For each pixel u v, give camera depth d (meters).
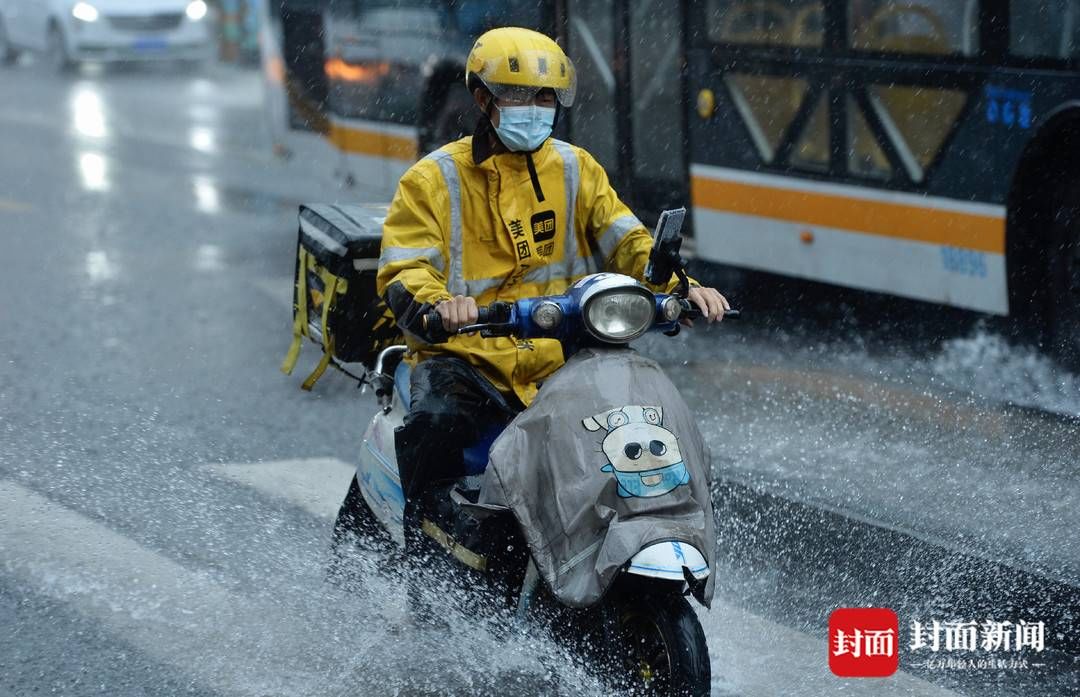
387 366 13.00
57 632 12.60
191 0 66.25
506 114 11.00
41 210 35.88
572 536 9.88
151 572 13.91
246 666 11.93
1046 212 19.64
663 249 10.77
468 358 11.45
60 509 15.66
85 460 17.41
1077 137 19.28
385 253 11.23
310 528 15.18
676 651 9.77
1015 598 13.01
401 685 11.54
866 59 21.58
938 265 20.92
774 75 23.12
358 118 33.28
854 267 22.25
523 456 10.20
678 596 10.05
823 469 16.38
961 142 20.28
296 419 19.23
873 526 14.25
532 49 11.01
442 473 11.46
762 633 12.73
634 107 26.61
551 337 10.45
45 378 21.16
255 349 22.92
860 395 19.56
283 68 36.53
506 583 10.98
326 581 13.44
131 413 19.44
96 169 42.56
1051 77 19.08
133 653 12.20
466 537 10.92
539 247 11.48
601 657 10.54
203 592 13.45
